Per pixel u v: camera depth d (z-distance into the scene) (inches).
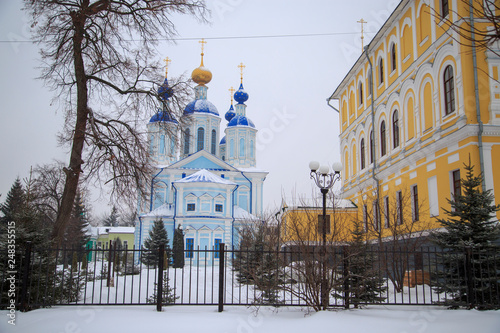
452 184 706.2
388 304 444.5
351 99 1289.4
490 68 664.4
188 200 1946.4
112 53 740.0
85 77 690.2
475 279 449.4
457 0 681.6
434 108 762.8
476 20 656.4
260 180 2299.5
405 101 895.1
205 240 1876.2
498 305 437.4
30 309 450.0
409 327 361.4
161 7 722.8
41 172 1366.9
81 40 685.9
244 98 2459.4
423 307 470.9
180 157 2327.8
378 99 1063.0
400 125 914.1
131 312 427.2
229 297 652.1
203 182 1940.2
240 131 2400.3
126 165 738.2
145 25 739.4
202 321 385.4
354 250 506.0
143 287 772.6
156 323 377.7
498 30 356.8
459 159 680.4
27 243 452.4
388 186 978.1
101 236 3026.6
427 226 732.0
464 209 490.3
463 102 663.8
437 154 749.9
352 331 350.9
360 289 462.3
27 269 448.1
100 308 457.4
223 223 1926.7
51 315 412.2
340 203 1165.7
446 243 485.1
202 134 2348.7
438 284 473.7
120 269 1122.0
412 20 865.5
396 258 631.8
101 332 350.9
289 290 438.0
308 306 430.9
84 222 2336.4
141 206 790.5
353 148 1256.8
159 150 2230.6
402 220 798.5
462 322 377.4
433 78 767.7
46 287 458.3
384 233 908.0
